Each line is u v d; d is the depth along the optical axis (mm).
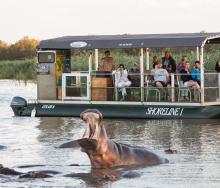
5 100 42438
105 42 30609
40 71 32156
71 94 31203
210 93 29359
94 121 16484
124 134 23812
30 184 15375
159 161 17875
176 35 30578
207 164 17672
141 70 29938
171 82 29406
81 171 16859
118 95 30281
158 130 24828
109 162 17141
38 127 26609
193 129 25000
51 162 18234
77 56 42469
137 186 15148
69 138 23016
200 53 29344
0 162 18297
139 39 29953
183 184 15359
